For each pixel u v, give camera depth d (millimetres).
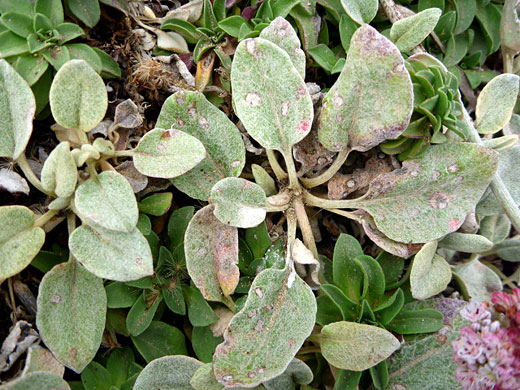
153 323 140
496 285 168
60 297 131
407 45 154
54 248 144
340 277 143
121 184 132
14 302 138
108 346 143
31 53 138
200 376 129
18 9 141
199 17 165
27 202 145
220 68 157
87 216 123
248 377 125
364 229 151
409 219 145
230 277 138
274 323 134
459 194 143
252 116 140
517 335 133
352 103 136
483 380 126
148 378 130
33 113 128
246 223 137
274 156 151
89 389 134
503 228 174
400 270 149
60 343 127
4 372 129
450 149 143
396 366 145
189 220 144
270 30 141
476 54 174
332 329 135
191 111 141
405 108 132
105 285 142
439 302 150
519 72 184
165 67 158
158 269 138
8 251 125
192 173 145
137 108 150
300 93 138
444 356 143
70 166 125
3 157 141
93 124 136
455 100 154
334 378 148
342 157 146
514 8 168
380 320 141
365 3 156
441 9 166
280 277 137
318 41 165
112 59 150
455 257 180
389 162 153
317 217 164
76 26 142
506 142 154
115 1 154
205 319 137
